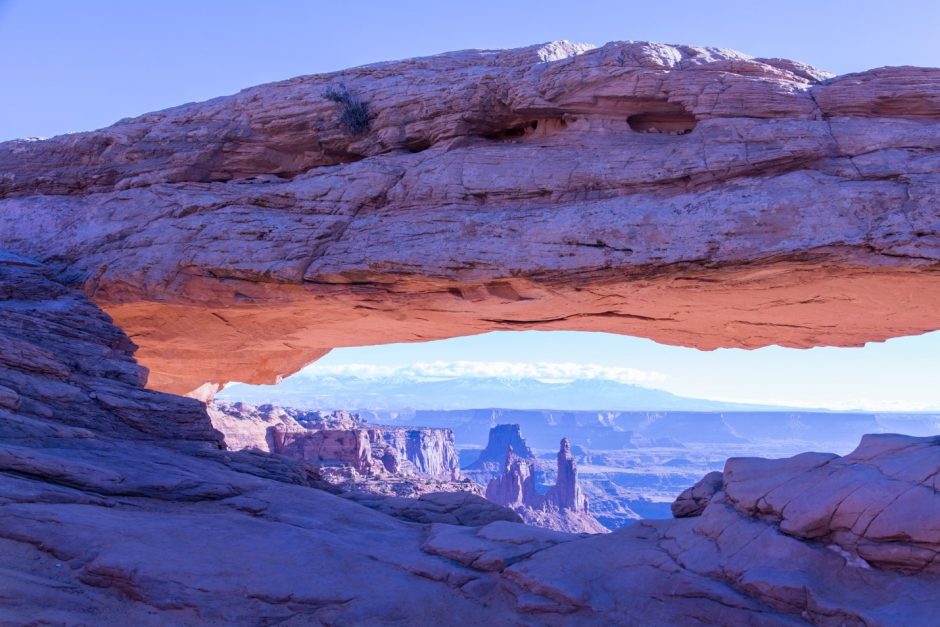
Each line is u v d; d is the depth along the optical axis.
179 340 27.95
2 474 14.65
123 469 16.72
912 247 17.38
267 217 23.45
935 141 18.41
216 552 13.59
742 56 21.53
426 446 177.38
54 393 18.80
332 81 25.31
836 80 19.81
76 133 28.02
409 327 26.52
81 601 11.48
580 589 12.85
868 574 11.58
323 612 12.54
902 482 11.91
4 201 27.23
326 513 17.17
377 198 22.66
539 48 23.28
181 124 26.83
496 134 23.75
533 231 20.39
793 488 13.03
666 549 13.89
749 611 11.72
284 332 27.20
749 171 19.39
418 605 13.03
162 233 24.27
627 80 20.69
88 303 23.02
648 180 20.17
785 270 18.84
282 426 78.06
